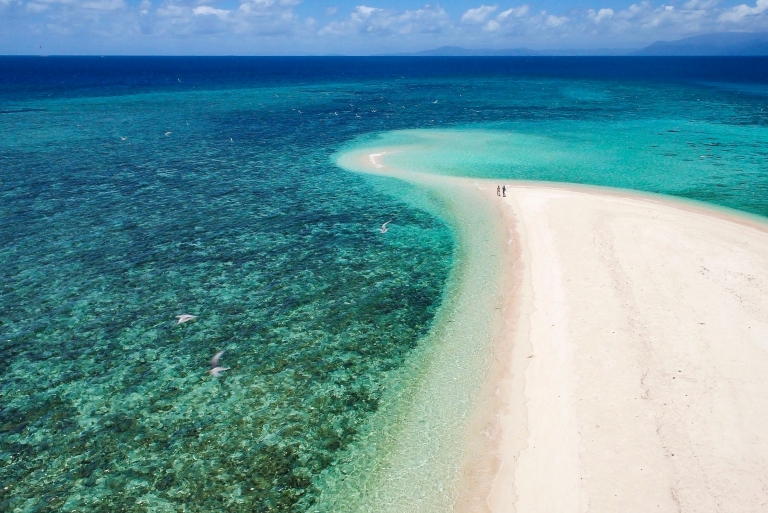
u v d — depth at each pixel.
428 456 16.11
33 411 18.14
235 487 15.23
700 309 22.41
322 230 34.12
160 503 14.75
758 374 18.33
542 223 33.84
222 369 20.16
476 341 21.69
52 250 30.34
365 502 14.66
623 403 17.36
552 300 24.09
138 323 23.38
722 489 14.10
